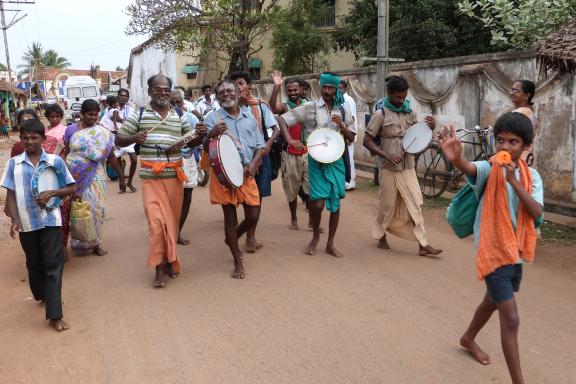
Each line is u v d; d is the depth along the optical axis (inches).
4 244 279.1
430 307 186.9
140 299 199.0
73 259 248.7
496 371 146.2
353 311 184.4
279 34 860.6
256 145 226.8
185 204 265.4
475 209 138.3
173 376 145.9
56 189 180.5
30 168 178.1
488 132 335.6
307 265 232.4
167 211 208.8
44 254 178.7
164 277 212.5
